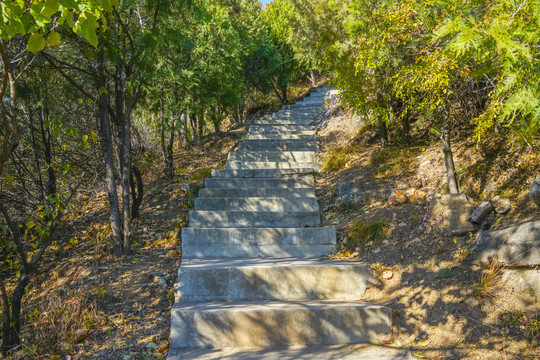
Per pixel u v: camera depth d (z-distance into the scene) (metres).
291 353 3.70
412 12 4.06
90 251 5.75
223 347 3.85
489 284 3.71
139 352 3.73
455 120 6.74
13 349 3.71
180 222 6.57
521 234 3.76
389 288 4.33
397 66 5.14
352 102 6.76
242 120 14.04
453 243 4.37
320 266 4.50
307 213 6.25
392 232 5.07
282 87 15.08
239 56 11.66
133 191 6.65
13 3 2.18
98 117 6.75
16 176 6.28
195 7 6.50
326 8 7.86
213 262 4.96
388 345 3.74
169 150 8.48
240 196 7.18
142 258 5.50
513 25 1.98
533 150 4.93
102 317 4.12
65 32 4.93
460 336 3.53
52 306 4.23
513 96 2.16
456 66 3.75
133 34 5.66
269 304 4.18
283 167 8.23
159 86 8.12
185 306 4.12
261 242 5.57
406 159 6.68
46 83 5.84
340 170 7.73
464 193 4.89
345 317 3.91
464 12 1.99
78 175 7.65
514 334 3.35
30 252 5.73
